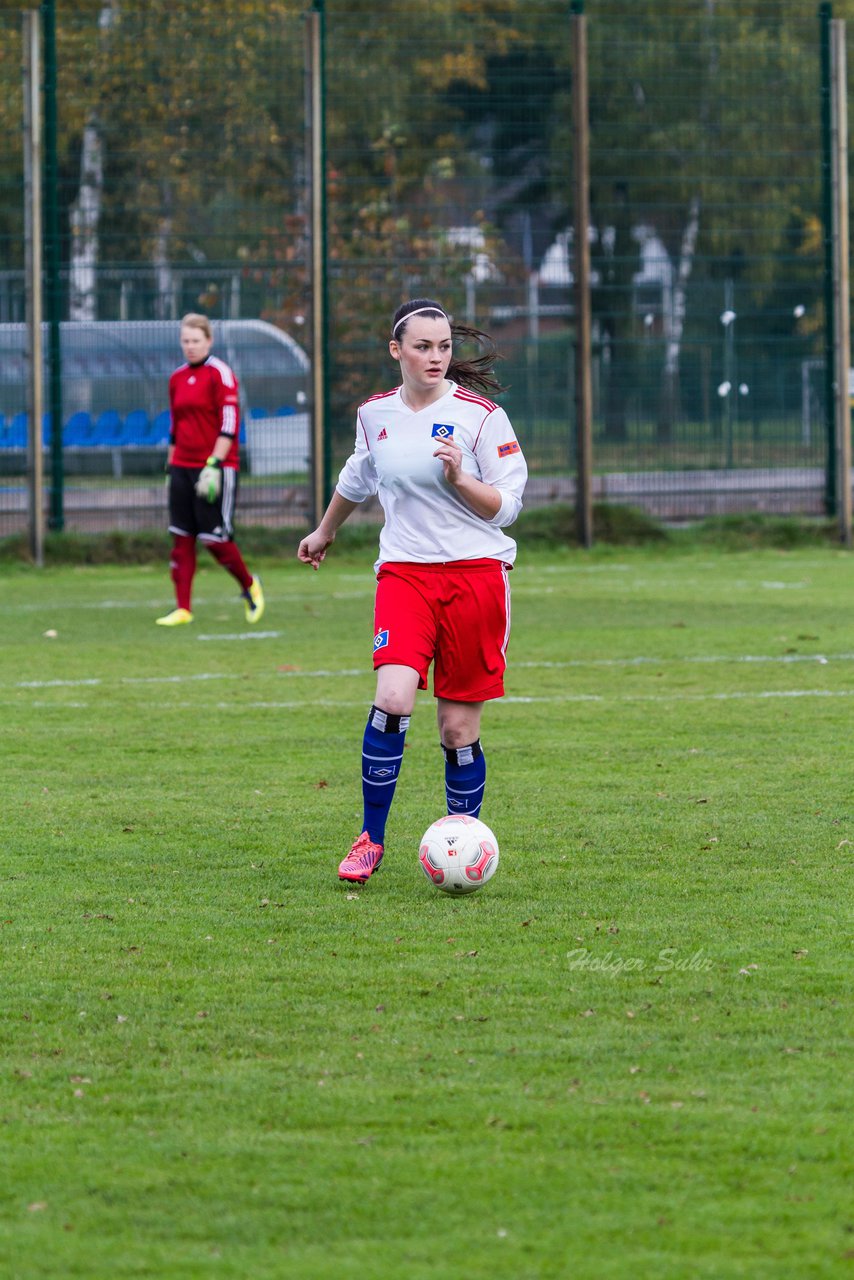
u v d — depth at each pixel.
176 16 67.44
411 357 19.83
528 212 71.25
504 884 20.20
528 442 72.06
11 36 65.62
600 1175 11.74
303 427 69.81
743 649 42.78
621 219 73.25
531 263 71.38
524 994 15.86
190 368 46.44
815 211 74.12
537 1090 13.34
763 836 22.66
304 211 68.56
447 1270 10.40
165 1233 10.95
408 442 19.98
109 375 68.75
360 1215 11.17
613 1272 10.37
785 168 73.88
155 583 62.44
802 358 74.38
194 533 47.38
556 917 18.67
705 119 73.31
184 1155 12.16
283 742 30.52
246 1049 14.41
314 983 16.27
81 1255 10.65
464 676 20.56
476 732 21.05
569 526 72.56
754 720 32.41
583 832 22.98
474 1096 13.23
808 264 74.06
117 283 68.31
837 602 53.56
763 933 17.92
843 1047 14.31
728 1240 10.77
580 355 71.38
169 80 67.62
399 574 20.34
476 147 70.69
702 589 58.03
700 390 73.62
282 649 43.47
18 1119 12.88
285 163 68.38
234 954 17.31
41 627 48.31
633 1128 12.56
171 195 68.19
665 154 72.81
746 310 73.88
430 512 20.16
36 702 35.00
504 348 71.38
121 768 28.06
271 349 69.25
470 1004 15.56
